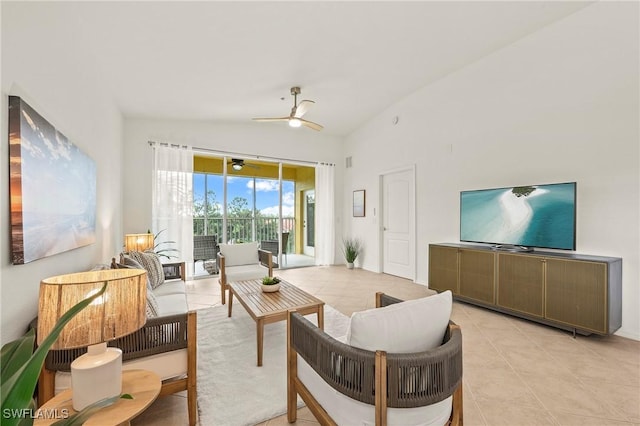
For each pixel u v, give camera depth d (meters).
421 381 1.06
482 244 3.73
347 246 6.10
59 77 1.90
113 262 2.34
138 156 4.60
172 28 2.49
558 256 2.71
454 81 4.01
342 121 5.66
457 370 1.17
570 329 2.59
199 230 5.32
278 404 1.72
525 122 3.26
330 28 2.72
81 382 1.07
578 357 2.24
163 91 3.71
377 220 5.52
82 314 1.04
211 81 3.52
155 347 1.52
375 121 5.53
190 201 4.85
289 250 6.37
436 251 3.84
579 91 2.84
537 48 3.13
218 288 4.30
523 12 2.79
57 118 1.87
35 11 1.58
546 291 2.75
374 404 1.06
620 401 1.72
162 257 4.62
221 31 2.60
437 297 1.31
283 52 3.03
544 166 3.11
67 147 1.92
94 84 2.74
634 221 2.54
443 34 3.04
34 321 1.44
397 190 5.15
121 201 4.28
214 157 5.47
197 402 1.73
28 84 1.50
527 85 3.23
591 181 2.77
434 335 1.25
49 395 1.34
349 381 1.12
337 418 1.21
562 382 1.91
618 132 2.61
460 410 1.27
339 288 4.34
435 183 4.34
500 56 3.46
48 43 1.74
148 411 1.66
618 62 2.60
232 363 2.18
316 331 1.32
